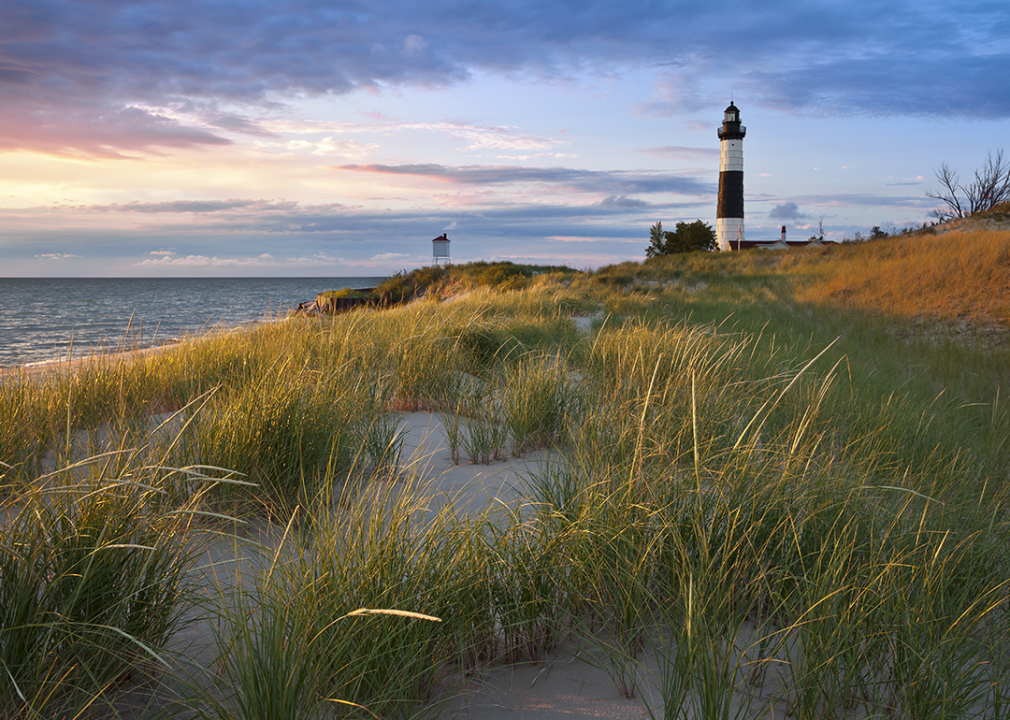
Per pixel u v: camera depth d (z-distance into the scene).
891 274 18.03
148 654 1.87
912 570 2.18
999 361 8.66
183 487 3.03
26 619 1.73
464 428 5.11
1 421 3.81
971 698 1.82
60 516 2.05
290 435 3.39
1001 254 16.22
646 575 2.29
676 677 1.81
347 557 2.03
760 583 2.22
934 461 3.80
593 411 4.25
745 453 2.83
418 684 1.83
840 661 1.95
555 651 2.16
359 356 6.35
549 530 2.50
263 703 1.56
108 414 4.46
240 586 2.06
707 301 17.03
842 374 6.71
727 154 63.78
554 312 12.88
